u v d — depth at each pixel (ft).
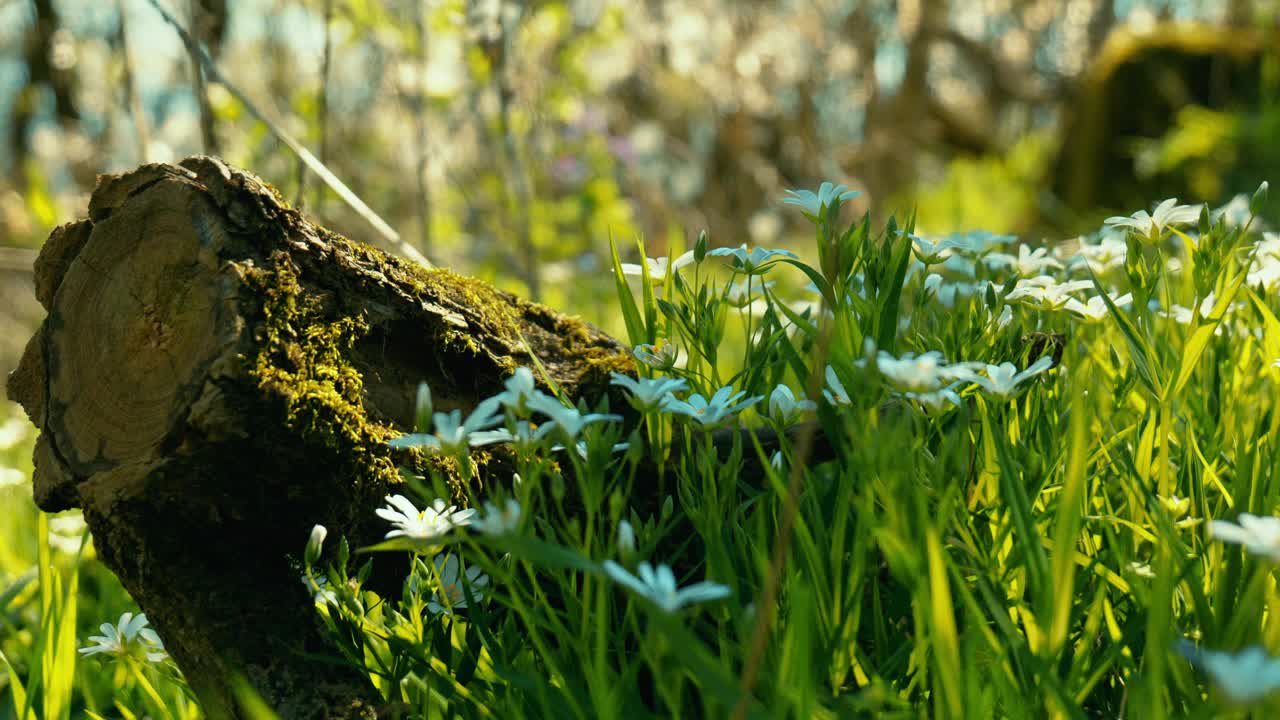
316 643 2.49
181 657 2.52
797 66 9.89
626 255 7.51
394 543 2.26
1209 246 2.46
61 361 2.54
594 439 2.24
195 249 2.49
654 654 2.14
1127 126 9.18
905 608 2.43
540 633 2.45
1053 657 2.15
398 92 4.80
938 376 2.34
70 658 2.52
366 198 5.90
